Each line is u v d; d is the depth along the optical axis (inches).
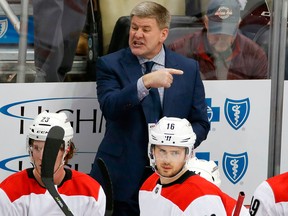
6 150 535.8
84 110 546.9
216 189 397.4
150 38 497.7
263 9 574.9
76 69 545.0
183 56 517.7
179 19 561.3
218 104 572.7
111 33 548.7
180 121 400.5
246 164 580.7
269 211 418.0
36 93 538.6
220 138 574.2
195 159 449.4
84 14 543.8
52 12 538.3
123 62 507.8
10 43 533.0
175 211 397.1
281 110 584.1
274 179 422.9
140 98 480.1
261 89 579.5
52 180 358.9
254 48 575.8
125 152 501.4
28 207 401.1
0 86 531.5
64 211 359.6
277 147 585.3
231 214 394.0
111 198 374.6
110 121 506.3
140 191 416.5
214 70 570.9
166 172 396.8
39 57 538.9
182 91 506.6
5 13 530.9
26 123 538.3
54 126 363.3
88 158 549.3
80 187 405.1
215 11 566.6
